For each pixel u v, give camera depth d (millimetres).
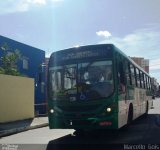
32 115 24781
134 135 14039
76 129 13852
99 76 12789
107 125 12367
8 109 22016
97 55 13023
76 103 12758
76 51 13375
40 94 39875
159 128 16672
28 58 38125
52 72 13664
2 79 21484
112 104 12445
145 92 22703
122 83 13688
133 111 16688
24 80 23922
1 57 29188
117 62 13070
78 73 13078
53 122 13156
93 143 12102
